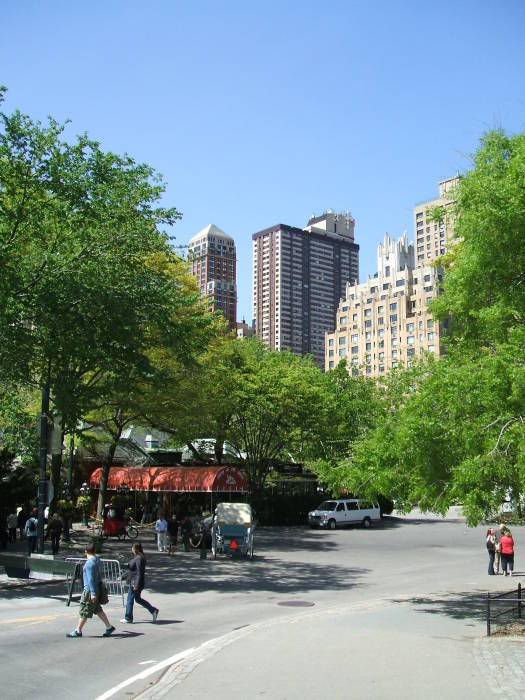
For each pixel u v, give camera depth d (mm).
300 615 15383
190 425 37188
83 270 20672
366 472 14492
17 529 33781
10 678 9500
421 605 17031
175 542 31062
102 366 23141
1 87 20578
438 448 13016
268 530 45062
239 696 8352
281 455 51906
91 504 45469
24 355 20750
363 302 174125
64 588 18688
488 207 12758
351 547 33656
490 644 11734
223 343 42875
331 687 8758
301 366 51531
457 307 14578
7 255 19891
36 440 27156
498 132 14203
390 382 16922
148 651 11438
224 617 15281
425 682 9000
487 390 12109
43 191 21531
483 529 46438
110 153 22312
